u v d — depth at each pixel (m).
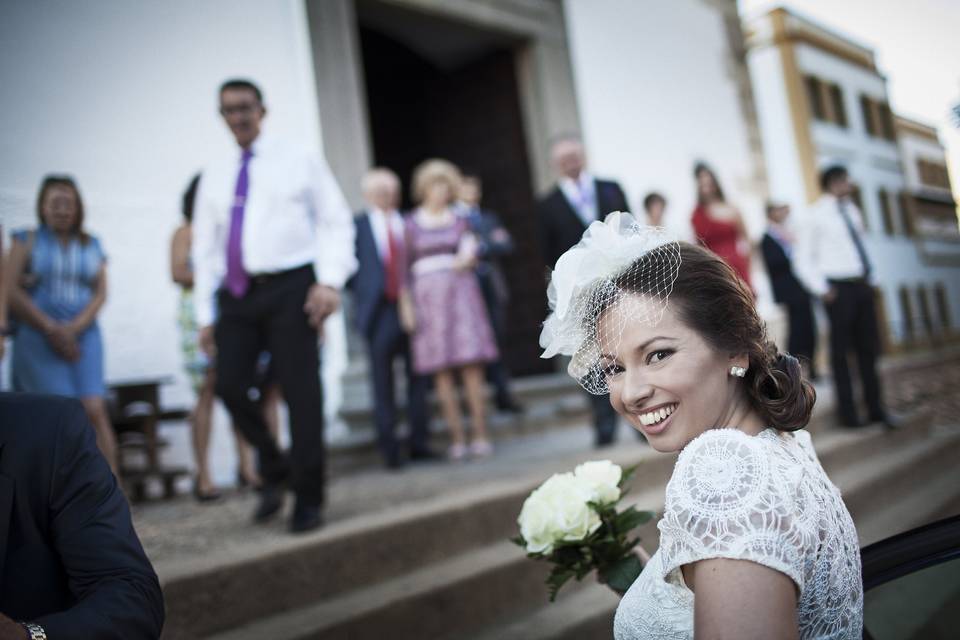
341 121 5.71
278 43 5.44
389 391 4.56
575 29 7.66
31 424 1.22
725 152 9.27
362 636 2.34
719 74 9.45
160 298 4.66
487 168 7.65
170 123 4.79
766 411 1.06
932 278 9.92
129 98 4.61
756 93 11.85
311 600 2.52
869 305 5.02
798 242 5.14
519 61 7.38
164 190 4.71
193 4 4.99
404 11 6.40
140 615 1.15
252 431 3.09
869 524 3.34
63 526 1.19
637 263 1.06
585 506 1.42
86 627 1.08
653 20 8.61
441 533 2.95
